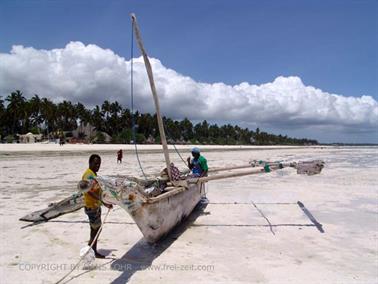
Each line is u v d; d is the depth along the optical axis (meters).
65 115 94.75
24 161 27.41
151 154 45.03
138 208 5.73
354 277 5.13
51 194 12.10
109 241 6.73
